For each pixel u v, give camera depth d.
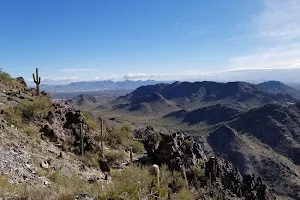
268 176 139.00
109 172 22.42
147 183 13.23
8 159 15.48
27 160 16.47
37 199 10.45
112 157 26.08
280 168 142.25
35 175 14.99
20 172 14.49
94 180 17.89
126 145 32.12
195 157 32.78
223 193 33.34
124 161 26.92
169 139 31.70
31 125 22.86
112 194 11.26
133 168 21.16
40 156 18.36
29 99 25.98
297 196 115.50
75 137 25.17
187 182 27.31
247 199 46.78
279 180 132.00
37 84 29.17
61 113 26.62
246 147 173.75
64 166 18.81
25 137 20.09
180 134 34.66
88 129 27.80
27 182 13.55
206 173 33.03
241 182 43.06
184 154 31.78
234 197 34.44
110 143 30.84
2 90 26.64
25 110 23.84
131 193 11.45
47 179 15.02
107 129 35.62
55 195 11.32
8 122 20.84
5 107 22.59
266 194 51.62
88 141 25.59
